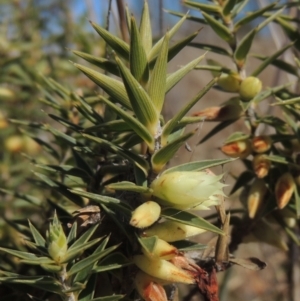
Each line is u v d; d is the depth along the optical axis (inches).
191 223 3.0
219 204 3.5
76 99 4.8
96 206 3.4
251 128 4.4
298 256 6.5
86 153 4.0
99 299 3.1
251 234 4.6
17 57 7.2
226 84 4.5
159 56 3.0
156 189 3.0
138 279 3.3
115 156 4.0
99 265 3.2
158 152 3.0
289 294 6.5
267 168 4.2
